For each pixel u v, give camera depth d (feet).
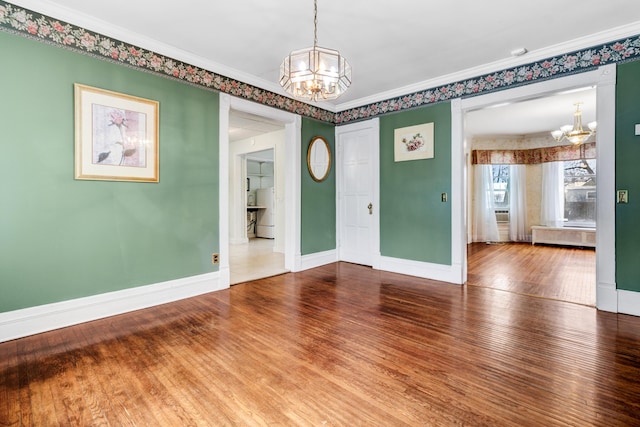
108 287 9.21
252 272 14.58
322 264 16.25
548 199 23.71
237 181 24.48
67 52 8.36
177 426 4.80
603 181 9.55
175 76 10.48
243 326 8.54
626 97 9.14
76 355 6.95
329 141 16.65
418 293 11.50
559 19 8.64
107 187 9.14
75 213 8.60
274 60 11.24
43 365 6.52
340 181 17.04
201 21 8.73
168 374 6.20
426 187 13.61
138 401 5.38
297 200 14.94
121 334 8.02
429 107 13.43
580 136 16.70
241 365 6.54
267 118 13.89
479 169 24.88
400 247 14.57
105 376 6.13
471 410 5.12
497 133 23.24
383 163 15.08
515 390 5.64
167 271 10.46
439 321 8.84
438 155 13.23
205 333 8.09
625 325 8.46
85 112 8.68
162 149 10.26
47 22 8.04
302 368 6.42
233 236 24.58
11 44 7.58
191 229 11.03
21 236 7.80
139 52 9.65
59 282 8.36
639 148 9.00
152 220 10.09
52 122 8.18
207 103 11.36
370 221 15.87
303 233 15.28
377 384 5.86
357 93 14.90
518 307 9.99
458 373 6.21
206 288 11.48
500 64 11.33
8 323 7.64
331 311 9.66
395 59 11.14
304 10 8.17
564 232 22.31
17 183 7.73
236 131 20.03
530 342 7.52
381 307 10.02
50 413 5.07
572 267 15.78
